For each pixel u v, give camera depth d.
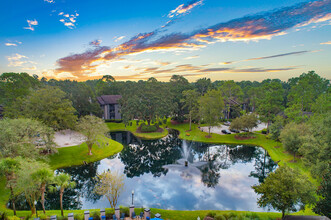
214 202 29.34
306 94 59.41
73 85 82.19
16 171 21.48
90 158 46.31
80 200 30.45
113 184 25.16
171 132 75.69
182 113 87.06
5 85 57.78
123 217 22.66
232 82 106.62
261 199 21.77
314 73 63.78
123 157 49.88
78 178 37.97
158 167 43.34
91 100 84.75
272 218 23.08
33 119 42.34
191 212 25.62
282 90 67.94
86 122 47.19
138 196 30.92
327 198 19.31
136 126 82.56
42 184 21.59
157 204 28.73
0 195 29.08
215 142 61.16
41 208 27.95
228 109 93.94
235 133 68.50
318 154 28.36
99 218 22.61
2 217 20.70
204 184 35.12
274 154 49.25
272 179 20.88
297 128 42.84
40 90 47.59
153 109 73.81
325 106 47.59
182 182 36.06
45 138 41.62
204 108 64.94
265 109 68.00
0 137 30.64
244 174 39.72
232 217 21.77
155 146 59.47
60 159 44.12
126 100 80.06
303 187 19.03
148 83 77.06
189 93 76.44
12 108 51.09
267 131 66.81
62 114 48.22
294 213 24.92
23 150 32.12
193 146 59.09
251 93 106.75
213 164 45.19
